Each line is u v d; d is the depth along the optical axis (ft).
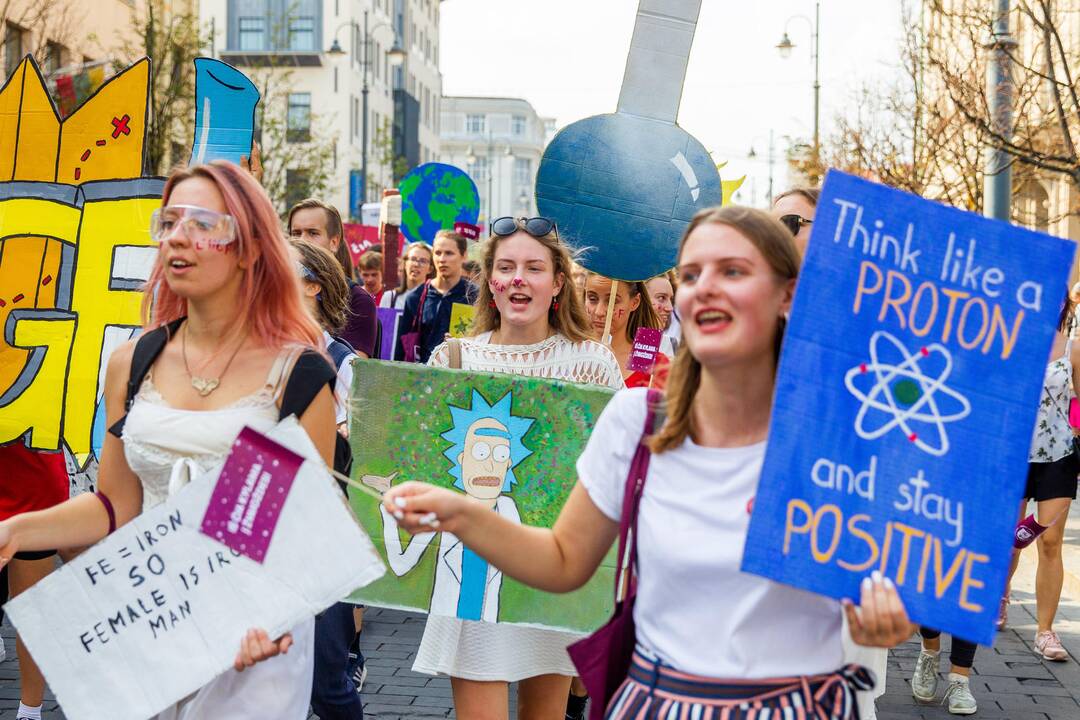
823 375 7.88
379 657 22.53
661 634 8.27
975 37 50.37
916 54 59.11
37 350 17.03
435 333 32.91
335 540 9.66
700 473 8.25
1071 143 38.40
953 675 20.15
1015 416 7.94
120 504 10.83
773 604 7.97
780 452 7.79
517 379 14.15
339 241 22.77
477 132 433.07
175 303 11.17
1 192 17.26
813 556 7.74
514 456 14.16
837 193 8.05
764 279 8.04
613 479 8.71
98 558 9.74
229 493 9.76
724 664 8.00
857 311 7.97
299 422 10.43
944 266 8.07
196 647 9.68
